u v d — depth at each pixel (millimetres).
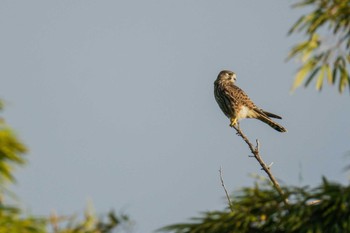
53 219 7797
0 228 7645
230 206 9664
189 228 9242
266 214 9266
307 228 9031
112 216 7883
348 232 8883
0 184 7930
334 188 8953
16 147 7918
